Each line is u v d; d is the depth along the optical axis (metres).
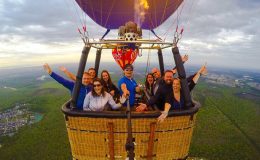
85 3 3.00
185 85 2.24
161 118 2.13
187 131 2.28
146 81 3.40
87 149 2.25
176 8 3.04
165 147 2.25
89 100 2.47
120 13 3.11
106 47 2.88
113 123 2.15
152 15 3.12
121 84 2.58
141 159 2.21
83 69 2.22
